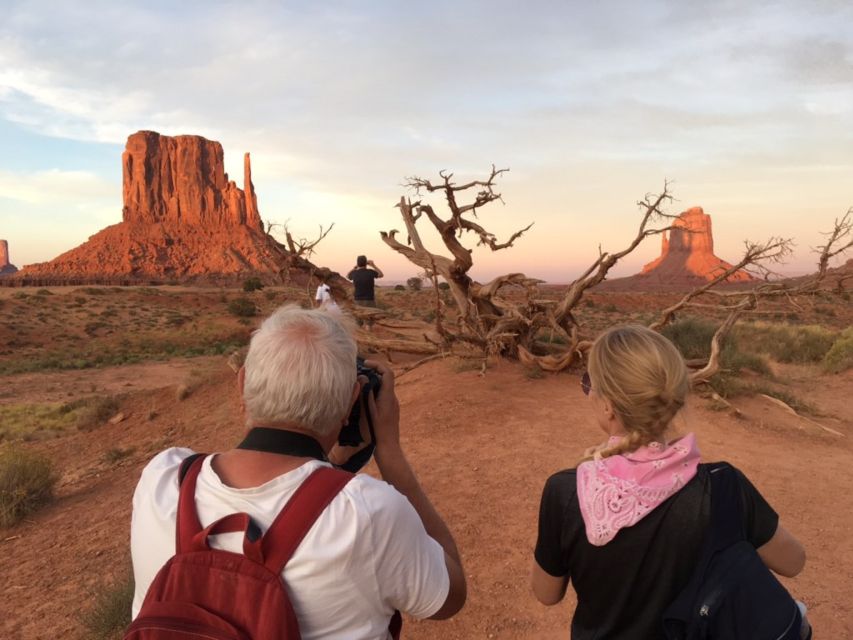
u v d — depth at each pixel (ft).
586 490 4.96
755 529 4.87
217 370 58.90
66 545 22.39
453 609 4.83
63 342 190.49
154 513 4.36
